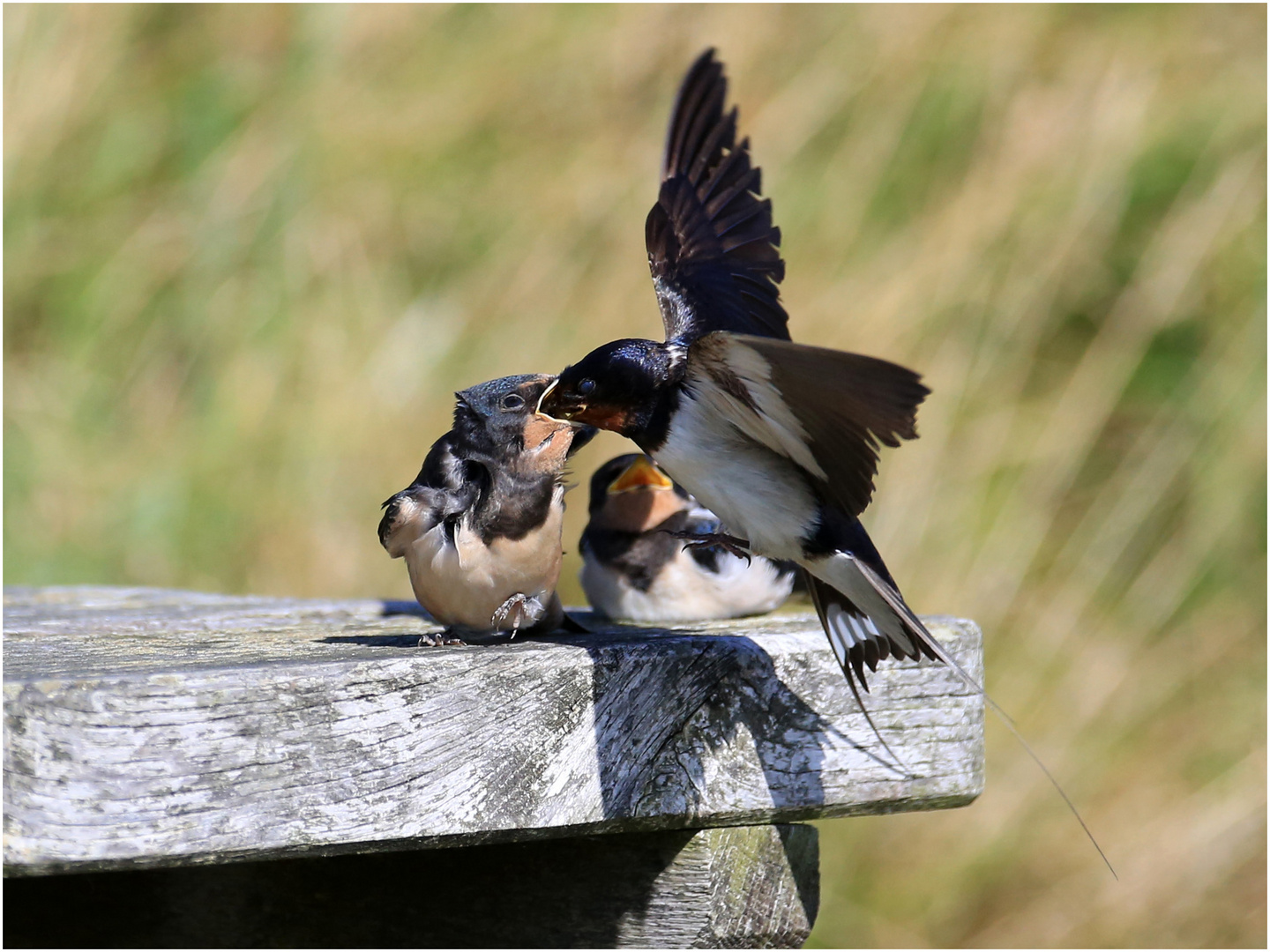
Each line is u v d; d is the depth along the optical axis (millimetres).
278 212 12883
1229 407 12266
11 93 13148
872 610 5168
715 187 6074
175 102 13648
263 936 6070
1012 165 12570
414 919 5766
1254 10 13797
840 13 13250
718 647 4836
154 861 3814
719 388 4621
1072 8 13648
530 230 12445
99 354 12594
